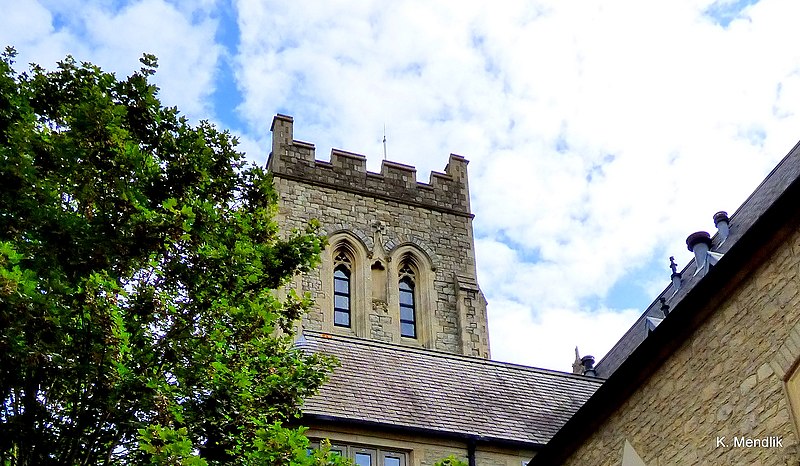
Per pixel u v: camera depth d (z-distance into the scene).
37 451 15.02
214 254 16.55
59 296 14.84
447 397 25.50
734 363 14.72
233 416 16.20
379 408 23.73
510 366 28.72
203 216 16.78
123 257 15.77
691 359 15.62
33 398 15.06
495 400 26.11
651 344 16.17
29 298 14.17
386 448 22.81
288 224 57.38
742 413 14.37
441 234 60.72
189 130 18.70
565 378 29.17
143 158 17.09
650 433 16.17
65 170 16.52
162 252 16.11
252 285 17.25
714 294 15.23
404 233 59.88
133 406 14.90
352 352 26.48
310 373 17.64
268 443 15.58
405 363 26.81
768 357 14.09
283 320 18.72
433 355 27.83
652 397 16.31
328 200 59.03
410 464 22.80
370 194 60.06
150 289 15.64
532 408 26.19
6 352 14.18
